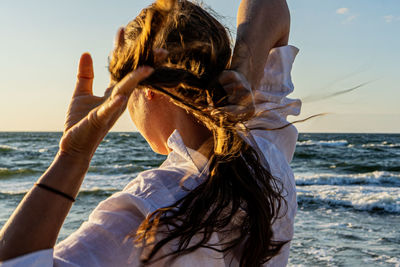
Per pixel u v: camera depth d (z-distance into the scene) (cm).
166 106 93
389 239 762
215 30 89
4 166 2619
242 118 84
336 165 2712
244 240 91
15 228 66
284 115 115
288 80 117
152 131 96
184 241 78
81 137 68
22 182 1794
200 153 89
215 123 83
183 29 85
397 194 1296
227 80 83
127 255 76
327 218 973
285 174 105
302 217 985
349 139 6109
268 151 104
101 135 69
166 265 77
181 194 82
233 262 91
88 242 75
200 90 80
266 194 91
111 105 64
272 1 114
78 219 951
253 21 108
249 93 84
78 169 70
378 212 1054
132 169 2267
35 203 68
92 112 68
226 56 91
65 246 75
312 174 2320
